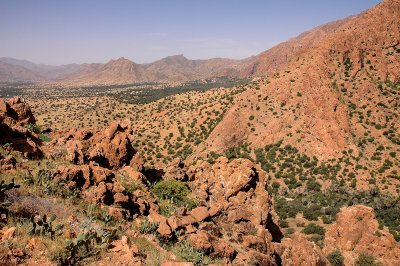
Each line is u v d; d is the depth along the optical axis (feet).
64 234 29.50
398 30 368.48
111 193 46.57
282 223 182.39
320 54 363.76
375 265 97.30
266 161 279.49
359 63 353.92
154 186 73.51
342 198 217.97
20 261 22.63
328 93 312.91
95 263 26.71
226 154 296.92
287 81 342.64
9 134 52.08
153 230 42.45
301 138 288.10
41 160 49.52
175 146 339.98
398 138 266.57
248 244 55.06
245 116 334.44
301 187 239.50
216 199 71.51
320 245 139.03
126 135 79.36
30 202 33.01
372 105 310.04
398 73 336.29
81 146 61.36
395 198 208.74
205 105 431.02
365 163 250.37
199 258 39.24
